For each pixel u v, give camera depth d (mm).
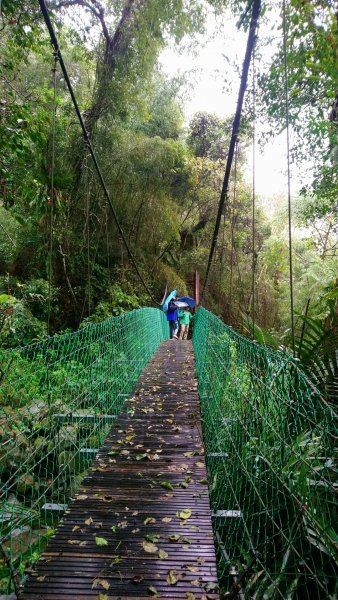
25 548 1829
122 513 1806
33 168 3895
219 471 2271
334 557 1111
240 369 2193
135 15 6172
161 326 8602
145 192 8641
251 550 1571
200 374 4336
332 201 4625
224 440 2402
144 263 9695
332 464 1247
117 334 3467
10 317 4266
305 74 3068
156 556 1502
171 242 10641
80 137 6594
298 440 1376
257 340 2521
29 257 6496
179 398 3674
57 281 6770
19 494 2117
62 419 2250
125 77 6617
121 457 2420
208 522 1746
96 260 7848
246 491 1926
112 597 1288
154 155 8320
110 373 3162
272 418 1641
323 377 1990
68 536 1625
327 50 2842
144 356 5219
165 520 1745
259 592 1332
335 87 3113
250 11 2910
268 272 11789
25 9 3971
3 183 3746
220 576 1602
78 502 1902
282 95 3607
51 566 1438
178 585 1352
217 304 12086
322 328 2275
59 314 6695
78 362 2428
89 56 6625
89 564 1450
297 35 2871
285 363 1521
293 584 1230
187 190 11797
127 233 8719
